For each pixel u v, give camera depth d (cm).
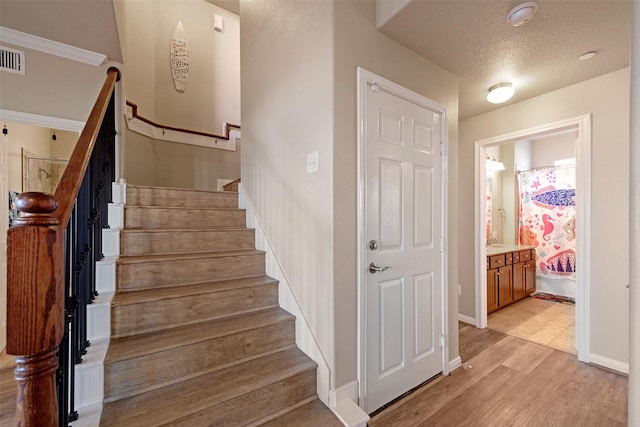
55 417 69
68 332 115
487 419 172
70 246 117
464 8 160
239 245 247
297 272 194
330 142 164
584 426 166
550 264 452
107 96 197
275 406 156
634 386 66
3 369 159
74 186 100
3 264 271
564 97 252
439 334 219
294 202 198
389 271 187
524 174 478
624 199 222
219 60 428
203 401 138
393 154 190
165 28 385
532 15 160
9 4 189
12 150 291
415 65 203
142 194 247
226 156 419
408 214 199
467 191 324
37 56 231
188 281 204
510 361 241
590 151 237
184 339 159
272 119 227
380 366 182
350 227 170
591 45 192
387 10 173
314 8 178
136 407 133
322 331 170
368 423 168
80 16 202
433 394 196
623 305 222
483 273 314
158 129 364
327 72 166
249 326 178
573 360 242
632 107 68
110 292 179
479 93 263
